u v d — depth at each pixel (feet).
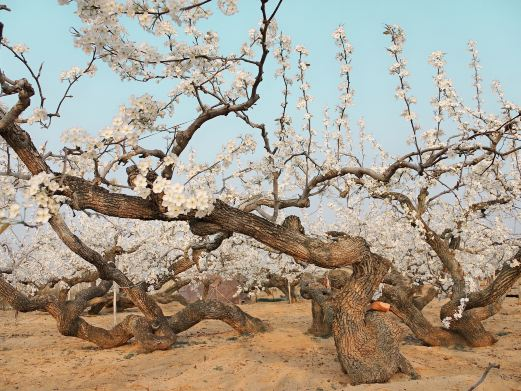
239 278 64.13
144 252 54.95
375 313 26.23
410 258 42.52
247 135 23.44
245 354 31.86
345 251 24.62
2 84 17.94
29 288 56.90
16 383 27.32
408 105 24.91
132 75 19.92
